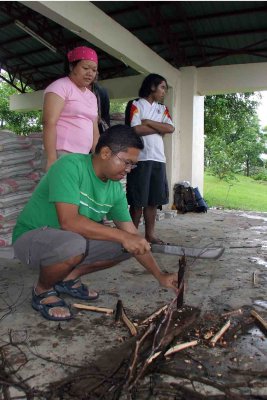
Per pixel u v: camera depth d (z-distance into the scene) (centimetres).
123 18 753
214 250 269
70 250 226
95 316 249
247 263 384
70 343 215
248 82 788
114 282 317
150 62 685
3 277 325
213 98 1157
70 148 332
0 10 769
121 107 1709
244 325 239
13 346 211
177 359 199
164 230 561
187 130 805
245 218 675
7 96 1529
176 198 746
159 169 442
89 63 321
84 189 229
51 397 168
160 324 210
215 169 1445
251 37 784
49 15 475
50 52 945
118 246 263
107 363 193
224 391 171
